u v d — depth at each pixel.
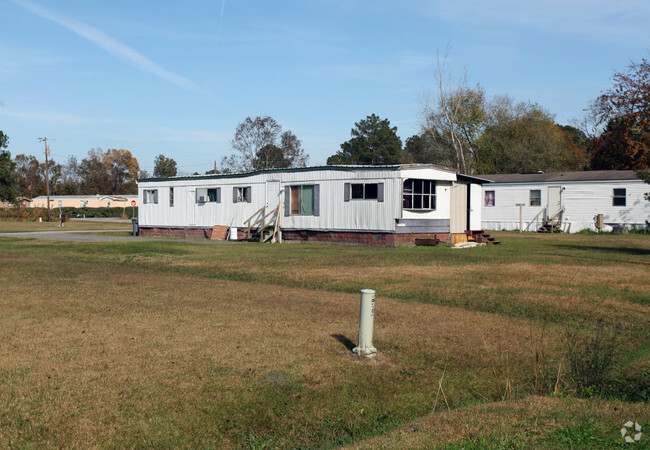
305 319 9.33
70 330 8.18
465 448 4.30
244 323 8.89
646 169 23.66
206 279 14.22
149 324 8.67
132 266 17.41
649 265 16.94
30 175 114.50
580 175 35.94
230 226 30.70
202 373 6.45
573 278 14.05
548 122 56.56
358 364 7.04
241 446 5.00
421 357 7.42
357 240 25.38
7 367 6.43
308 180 27.16
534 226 36.78
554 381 6.62
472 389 6.40
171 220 33.81
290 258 19.09
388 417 5.63
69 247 23.20
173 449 4.82
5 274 14.49
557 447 4.23
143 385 6.04
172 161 114.31
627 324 9.39
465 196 27.08
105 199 95.06
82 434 4.91
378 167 24.58
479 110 50.06
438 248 23.50
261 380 6.33
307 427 5.39
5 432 4.86
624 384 6.61
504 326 9.12
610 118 23.97
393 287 12.86
